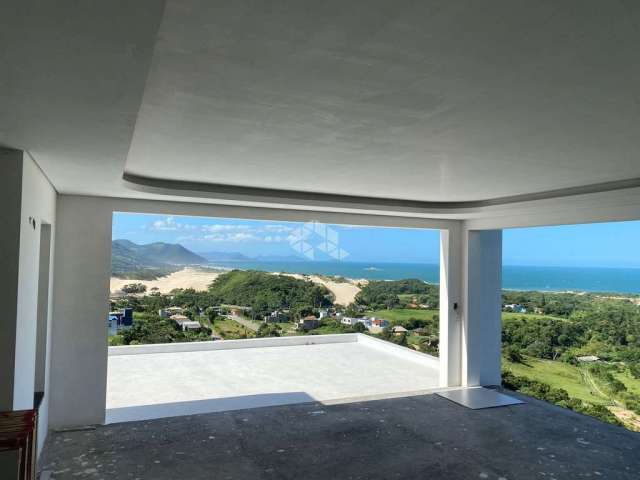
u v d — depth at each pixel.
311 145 3.38
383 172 4.35
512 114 2.57
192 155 3.80
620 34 1.65
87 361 5.24
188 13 1.56
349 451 4.66
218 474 4.11
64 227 5.17
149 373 7.87
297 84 2.20
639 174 4.20
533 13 1.52
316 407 6.06
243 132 3.07
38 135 2.64
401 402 6.30
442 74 2.04
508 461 4.49
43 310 4.66
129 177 4.74
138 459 4.39
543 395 13.25
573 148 3.30
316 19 1.59
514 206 5.75
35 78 1.76
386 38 1.72
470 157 3.64
